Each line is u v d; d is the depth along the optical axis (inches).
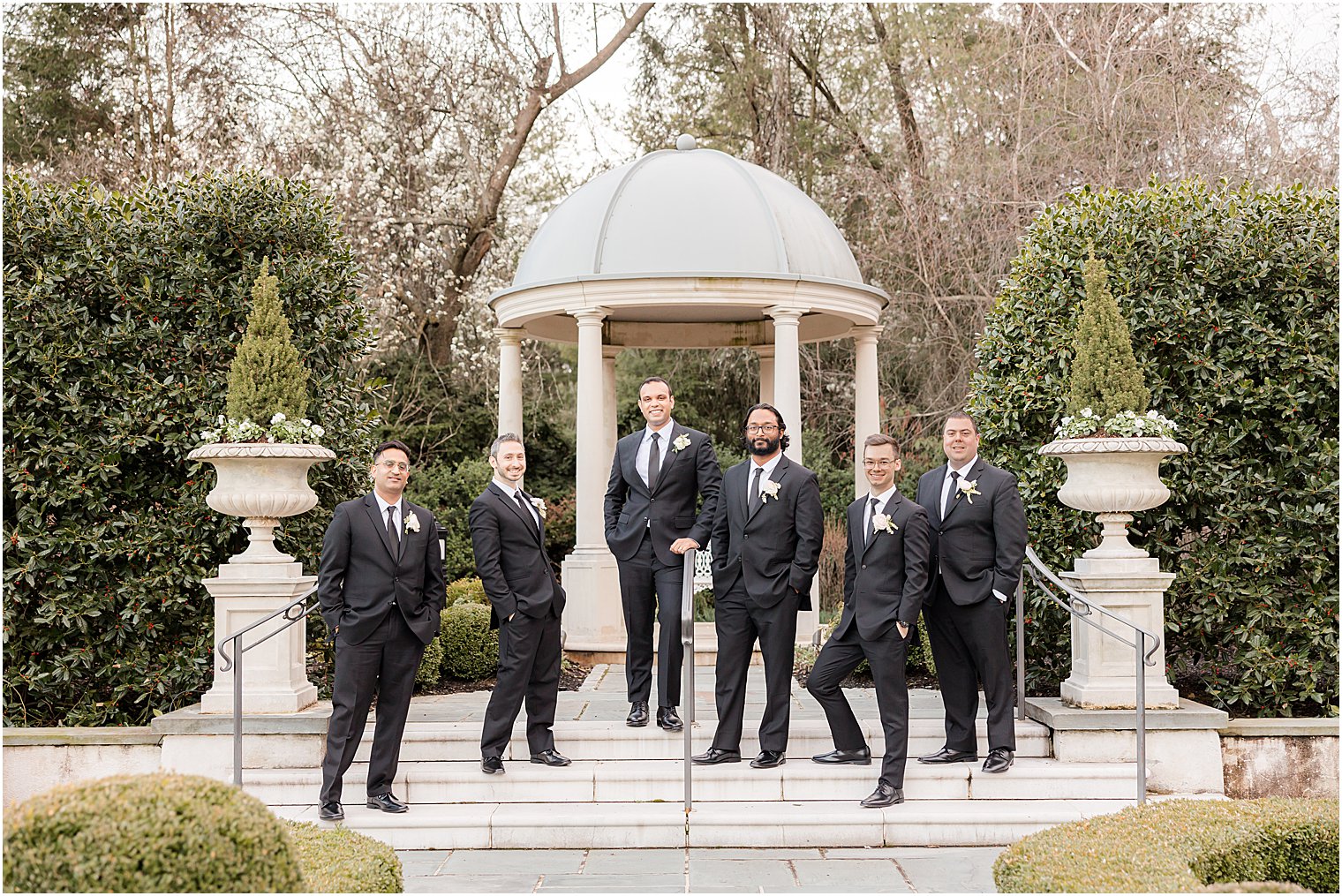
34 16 621.0
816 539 235.9
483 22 670.5
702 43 712.4
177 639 284.4
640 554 249.4
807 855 213.5
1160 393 279.7
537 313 384.8
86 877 115.3
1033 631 287.4
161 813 121.0
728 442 721.0
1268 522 276.8
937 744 252.5
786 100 674.8
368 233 637.3
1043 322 295.7
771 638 236.5
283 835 129.8
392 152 645.3
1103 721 240.7
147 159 602.9
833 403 703.7
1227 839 164.9
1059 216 302.4
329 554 224.8
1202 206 287.3
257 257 295.6
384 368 675.4
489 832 220.8
